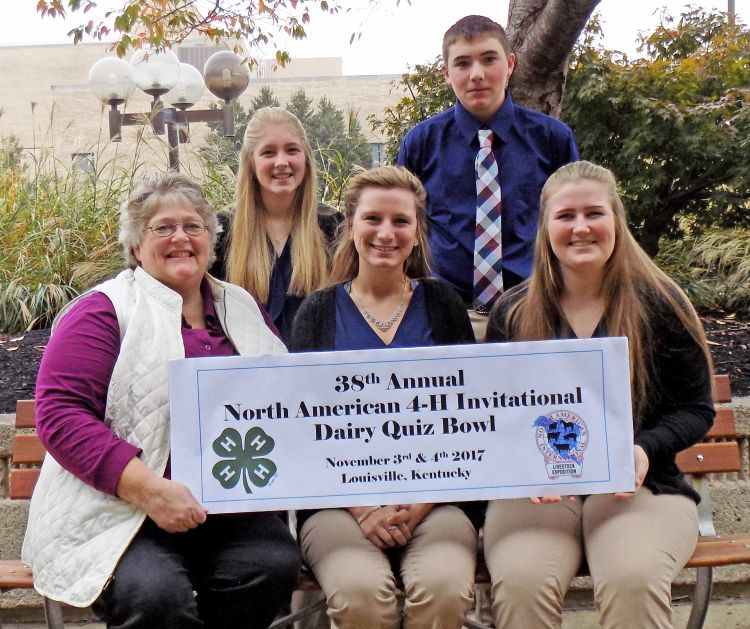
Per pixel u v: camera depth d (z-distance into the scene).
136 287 2.94
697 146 6.42
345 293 3.22
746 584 4.16
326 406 2.85
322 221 3.99
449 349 2.85
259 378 2.83
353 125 8.12
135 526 2.68
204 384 2.81
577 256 3.00
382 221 3.12
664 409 3.04
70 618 4.02
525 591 2.73
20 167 7.62
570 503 3.00
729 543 3.12
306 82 31.83
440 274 4.00
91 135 8.02
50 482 2.80
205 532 2.92
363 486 2.87
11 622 4.02
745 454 4.16
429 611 2.74
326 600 2.80
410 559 2.83
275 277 3.79
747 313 6.62
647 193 6.62
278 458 2.84
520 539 2.84
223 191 6.93
